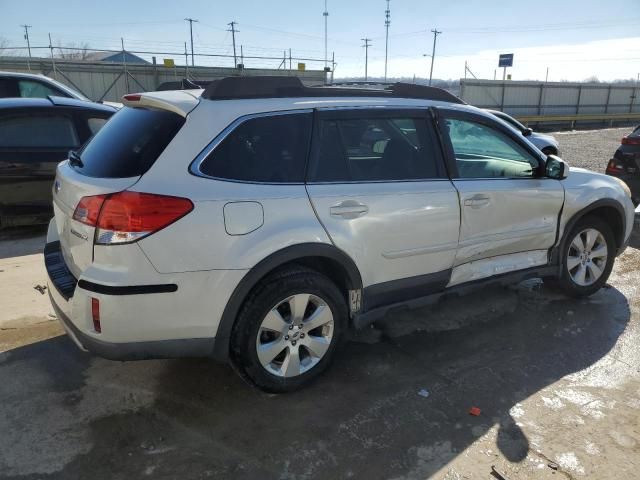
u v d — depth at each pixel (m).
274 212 2.86
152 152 2.71
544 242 4.18
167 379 3.28
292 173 3.00
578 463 2.65
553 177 4.09
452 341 3.86
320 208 3.01
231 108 2.90
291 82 3.18
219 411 3.00
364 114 3.31
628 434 2.87
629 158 7.57
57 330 3.84
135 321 2.60
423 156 3.53
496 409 3.07
